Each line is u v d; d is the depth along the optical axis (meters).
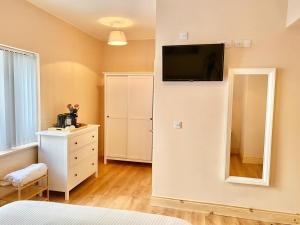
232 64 2.58
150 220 1.35
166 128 2.81
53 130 3.22
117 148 4.56
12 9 2.72
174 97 2.76
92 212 1.43
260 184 2.58
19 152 2.90
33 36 3.06
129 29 4.20
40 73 3.21
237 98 2.63
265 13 2.47
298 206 2.55
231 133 2.66
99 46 4.93
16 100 2.88
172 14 2.70
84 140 3.44
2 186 2.57
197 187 2.77
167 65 2.71
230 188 2.68
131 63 4.94
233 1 2.54
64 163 3.01
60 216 1.36
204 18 2.62
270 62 2.50
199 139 2.73
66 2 2.99
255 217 2.63
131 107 4.42
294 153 2.52
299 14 2.09
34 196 2.96
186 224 1.36
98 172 4.13
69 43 3.88
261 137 2.62
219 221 2.58
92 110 4.75
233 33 2.56
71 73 3.97
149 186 3.52
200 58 2.61
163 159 2.85
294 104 2.48
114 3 3.02
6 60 2.71
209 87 2.65
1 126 2.70
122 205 2.91
